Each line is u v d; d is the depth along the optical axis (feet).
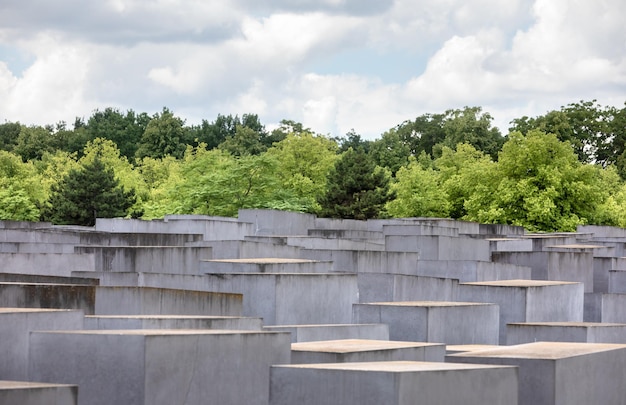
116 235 130.00
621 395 57.21
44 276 86.48
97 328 60.70
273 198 246.06
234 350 52.42
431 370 44.27
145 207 254.68
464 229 183.11
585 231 205.87
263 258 113.39
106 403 48.85
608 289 124.98
